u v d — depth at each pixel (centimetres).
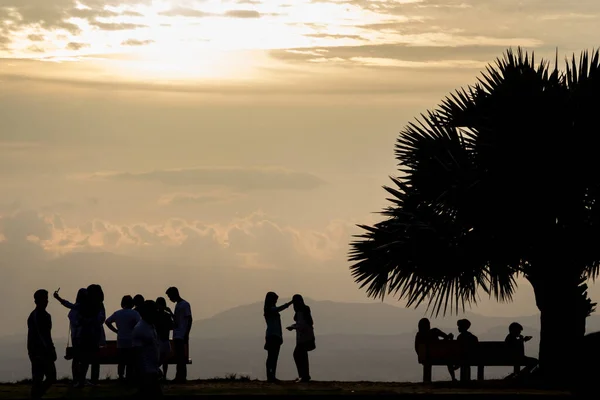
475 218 3031
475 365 3189
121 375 3183
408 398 2583
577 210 3019
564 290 3056
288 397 2558
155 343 2450
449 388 2911
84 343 2847
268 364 3186
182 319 3117
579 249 3044
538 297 3097
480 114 3269
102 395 2627
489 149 3025
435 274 3070
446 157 3228
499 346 3153
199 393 2639
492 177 3012
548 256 3048
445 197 3048
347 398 2553
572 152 2989
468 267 3050
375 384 3091
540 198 3011
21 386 3084
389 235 3155
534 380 3012
